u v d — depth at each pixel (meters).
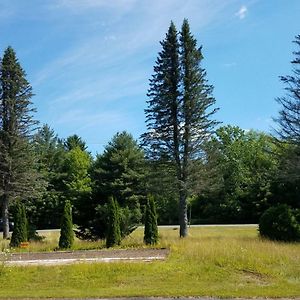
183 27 36.09
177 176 35.44
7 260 17.14
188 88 35.19
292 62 34.34
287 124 34.62
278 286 12.91
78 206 31.50
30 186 41.03
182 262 15.65
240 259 15.52
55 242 26.31
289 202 53.59
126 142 40.78
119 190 37.31
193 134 35.47
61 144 87.44
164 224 61.75
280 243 20.69
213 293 11.87
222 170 36.75
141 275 14.48
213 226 46.22
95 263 15.57
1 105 40.44
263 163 67.00
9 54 40.62
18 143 40.28
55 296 12.10
